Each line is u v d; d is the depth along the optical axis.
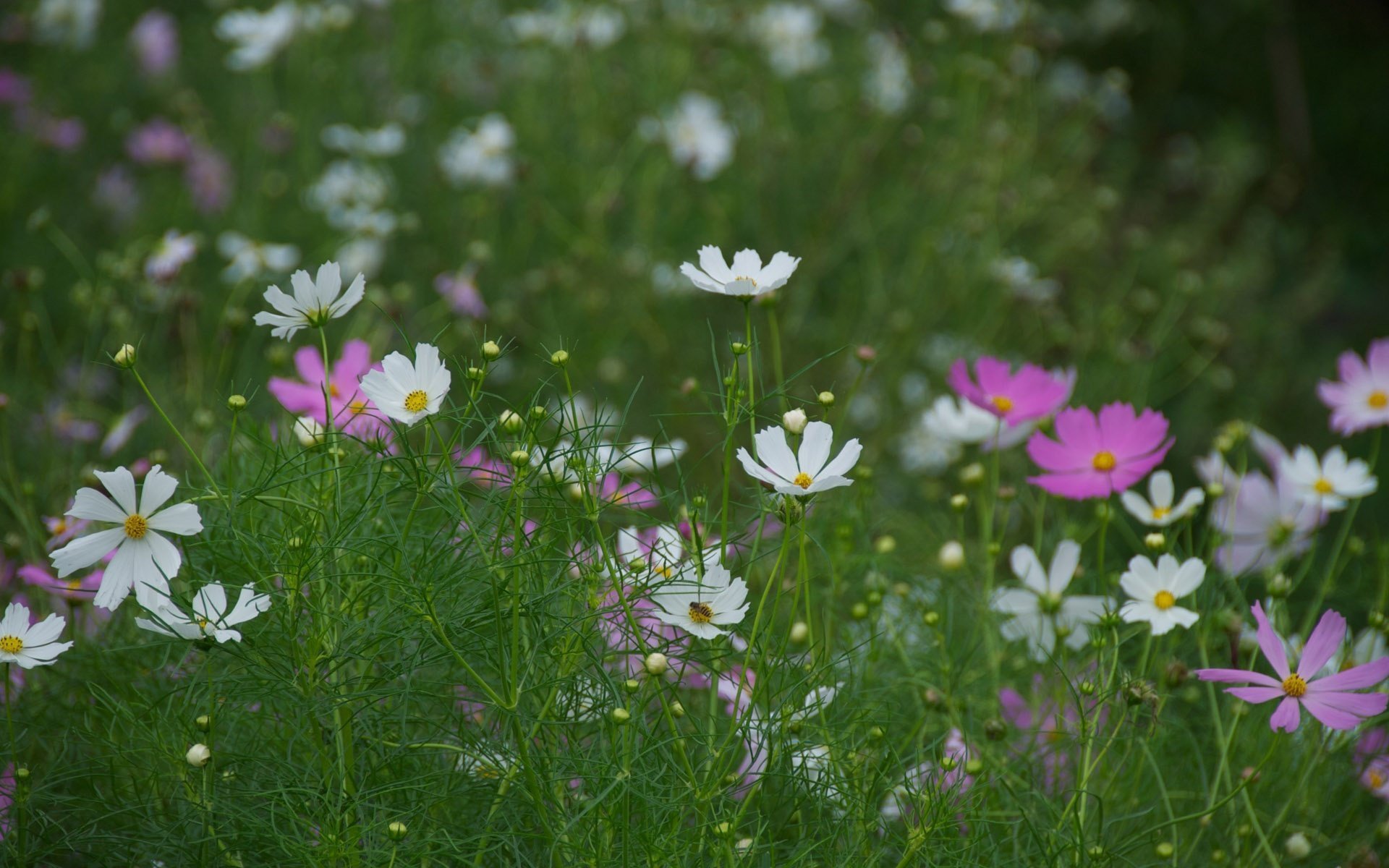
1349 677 2.61
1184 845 2.76
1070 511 3.28
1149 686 2.65
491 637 2.59
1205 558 2.94
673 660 2.69
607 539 2.60
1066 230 4.95
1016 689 2.88
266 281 3.72
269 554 2.59
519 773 2.56
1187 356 4.48
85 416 3.24
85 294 3.29
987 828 2.67
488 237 4.50
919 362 4.46
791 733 2.63
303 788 2.56
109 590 2.57
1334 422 2.93
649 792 2.58
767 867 2.60
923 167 4.94
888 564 2.91
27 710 2.71
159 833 2.60
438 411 2.58
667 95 5.02
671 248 4.71
